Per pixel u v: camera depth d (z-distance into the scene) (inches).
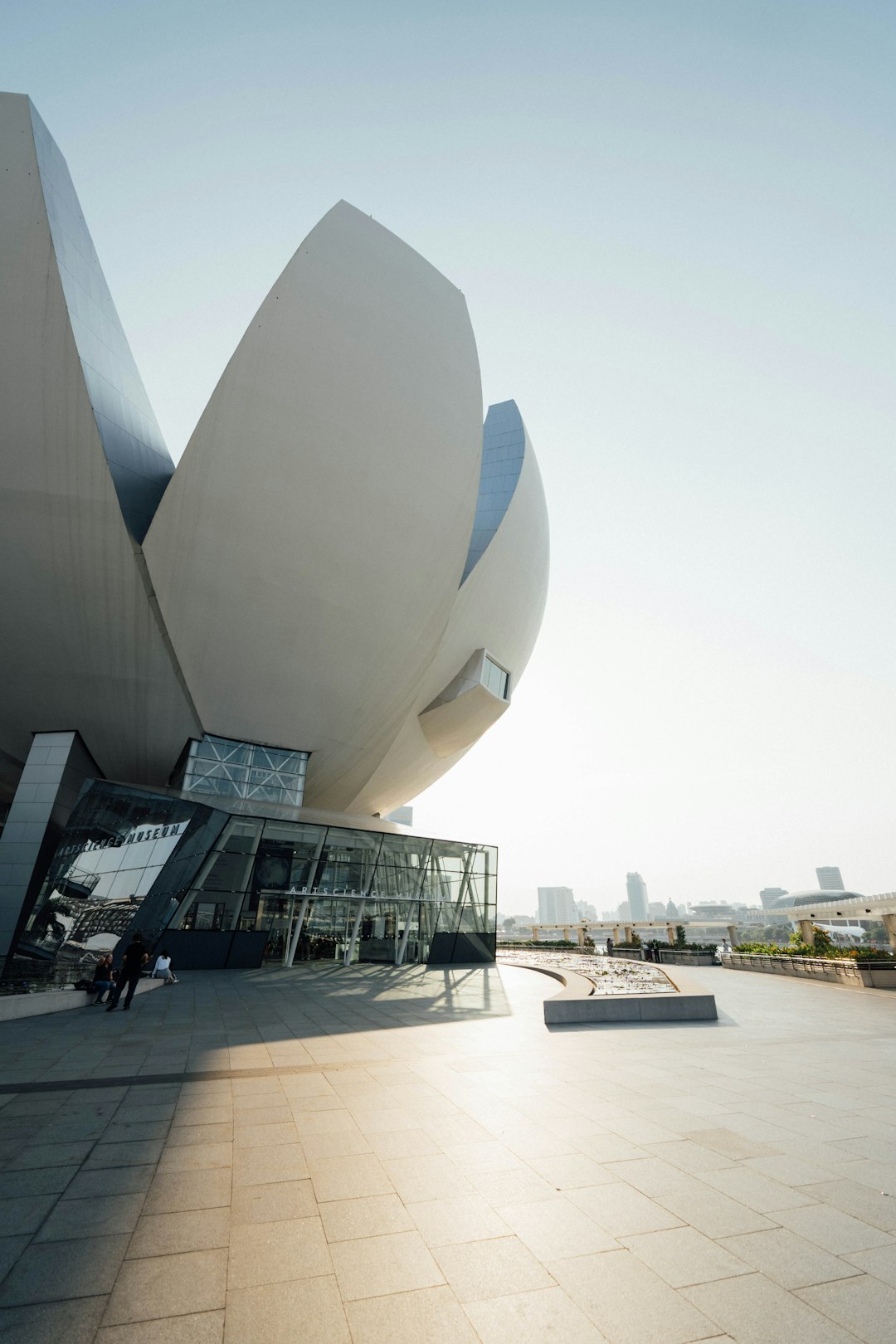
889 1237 137.8
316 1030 392.2
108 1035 366.9
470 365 1010.7
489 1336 103.4
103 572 841.5
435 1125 210.1
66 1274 120.0
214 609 895.7
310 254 871.7
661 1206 151.6
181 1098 241.1
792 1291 117.2
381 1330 104.9
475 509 1025.5
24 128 735.1
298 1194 157.1
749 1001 613.9
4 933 840.3
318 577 926.4
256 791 999.0
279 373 842.2
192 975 714.8
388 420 920.9
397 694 1083.3
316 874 863.1
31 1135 198.5
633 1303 113.0
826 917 2031.3
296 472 872.9
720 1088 262.2
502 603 1225.4
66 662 899.4
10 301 751.7
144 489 890.1
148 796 812.0
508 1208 150.3
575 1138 197.9
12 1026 390.6
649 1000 464.1
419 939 938.1
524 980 772.0
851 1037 401.1
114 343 967.6
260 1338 102.3
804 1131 206.7
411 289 962.1
